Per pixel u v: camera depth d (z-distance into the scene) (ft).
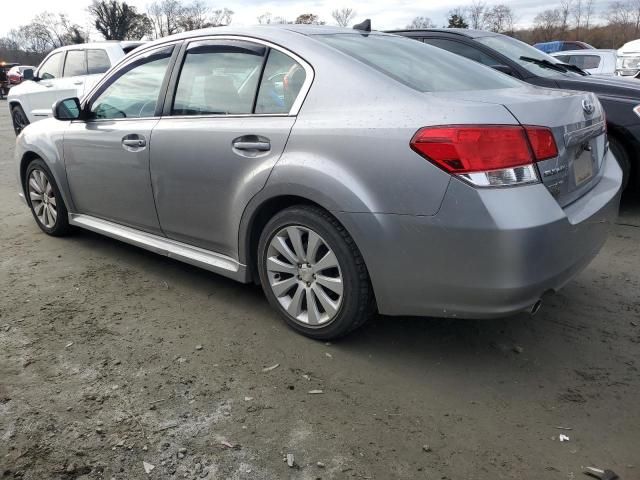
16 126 37.58
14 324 10.76
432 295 8.48
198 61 11.41
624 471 7.10
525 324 10.83
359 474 7.02
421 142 8.05
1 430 7.77
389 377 9.11
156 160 11.61
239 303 11.69
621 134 16.93
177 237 12.02
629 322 10.85
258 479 6.93
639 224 16.85
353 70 9.23
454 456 7.35
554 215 8.09
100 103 13.42
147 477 6.95
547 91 10.25
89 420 7.97
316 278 9.71
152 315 11.16
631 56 50.52
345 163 8.76
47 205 15.66
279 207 10.19
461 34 20.10
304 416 8.11
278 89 10.00
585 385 8.89
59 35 227.61
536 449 7.48
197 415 8.11
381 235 8.52
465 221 7.85
